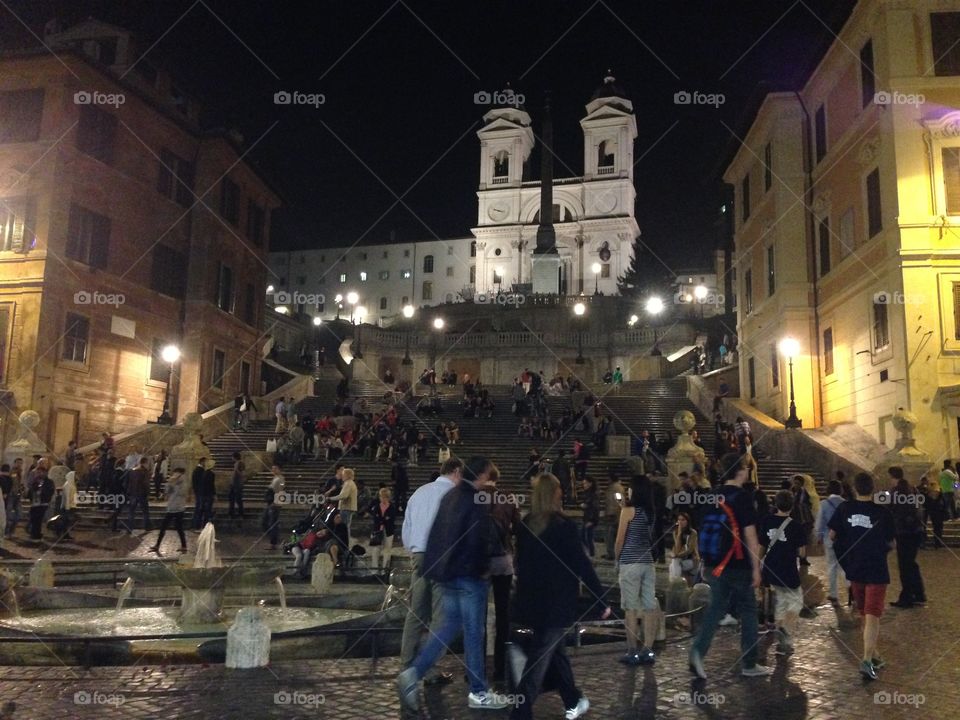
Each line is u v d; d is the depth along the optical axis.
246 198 37.66
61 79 27.14
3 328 25.98
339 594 11.88
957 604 10.44
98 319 28.28
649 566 7.66
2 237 26.73
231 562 13.30
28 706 5.95
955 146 22.25
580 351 49.44
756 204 32.81
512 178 91.81
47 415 25.69
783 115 29.70
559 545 5.43
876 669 6.92
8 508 18.08
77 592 11.32
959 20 22.89
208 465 20.00
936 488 17.38
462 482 6.18
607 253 86.81
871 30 23.92
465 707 5.98
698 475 14.55
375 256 96.06
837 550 7.26
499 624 6.93
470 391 33.62
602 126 90.19
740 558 6.82
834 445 23.92
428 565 5.97
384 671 7.14
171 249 32.56
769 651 7.85
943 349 21.34
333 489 14.97
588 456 24.48
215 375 34.25
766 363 31.03
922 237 21.92
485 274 89.31
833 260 26.91
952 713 5.80
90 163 28.00
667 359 48.12
